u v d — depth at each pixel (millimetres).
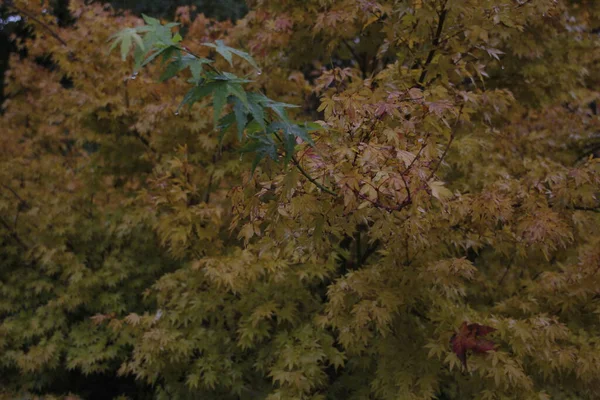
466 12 2711
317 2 4234
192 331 3775
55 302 4684
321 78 3195
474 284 3768
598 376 2922
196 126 4164
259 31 4473
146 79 4488
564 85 4379
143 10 7094
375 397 3312
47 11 5391
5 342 4645
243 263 3355
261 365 3553
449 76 3064
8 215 5160
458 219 2807
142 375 3791
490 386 2990
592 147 4918
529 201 2848
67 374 4941
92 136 4961
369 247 3619
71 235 5062
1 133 5379
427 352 3117
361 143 2133
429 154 2379
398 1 2951
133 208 4941
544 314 3035
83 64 4664
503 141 4062
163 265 4941
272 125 1645
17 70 5590
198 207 3768
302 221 2225
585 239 3406
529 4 2777
